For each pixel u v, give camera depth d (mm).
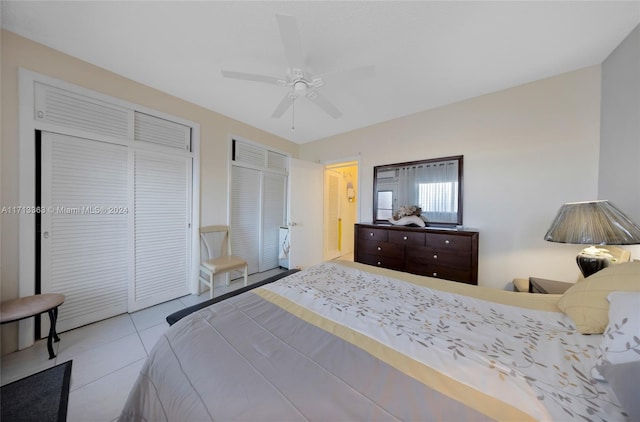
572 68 1976
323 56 1816
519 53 1780
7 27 1565
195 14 1448
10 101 1622
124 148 2195
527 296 1286
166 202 2520
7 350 1646
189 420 613
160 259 2494
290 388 655
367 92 2387
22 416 1196
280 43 1700
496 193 2365
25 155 1683
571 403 575
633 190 1530
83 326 2014
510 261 2299
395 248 2613
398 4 1358
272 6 1385
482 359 745
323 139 3945
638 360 592
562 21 1461
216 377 707
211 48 1766
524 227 2232
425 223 2775
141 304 2357
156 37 1656
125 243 2236
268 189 3797
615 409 557
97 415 1211
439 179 2695
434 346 826
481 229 2441
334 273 1730
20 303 1569
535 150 2172
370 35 1595
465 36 1604
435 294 1339
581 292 987
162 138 2465
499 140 2348
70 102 1880
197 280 2756
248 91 2406
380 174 3191
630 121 1563
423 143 2830
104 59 1912
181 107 2580
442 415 558
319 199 4016
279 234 4023
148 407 776
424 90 2344
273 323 1021
